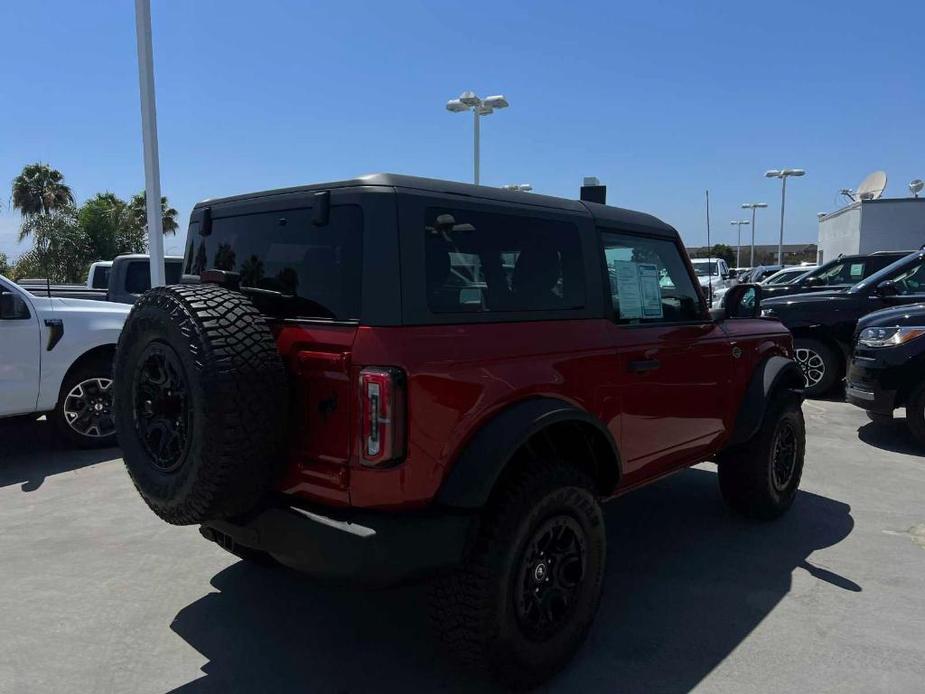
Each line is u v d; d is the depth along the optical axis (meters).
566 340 3.24
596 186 5.13
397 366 2.54
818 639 3.38
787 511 5.15
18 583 4.01
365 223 2.70
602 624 3.53
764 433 4.73
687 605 3.73
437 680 3.06
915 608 3.69
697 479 6.05
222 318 2.66
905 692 2.95
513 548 2.78
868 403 7.00
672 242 4.25
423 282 2.71
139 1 10.04
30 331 6.31
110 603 3.77
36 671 3.13
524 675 2.91
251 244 3.21
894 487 5.77
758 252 77.75
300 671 3.14
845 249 28.80
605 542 3.27
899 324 6.84
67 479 5.97
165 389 2.79
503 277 3.07
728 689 2.98
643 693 2.95
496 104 18.27
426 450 2.62
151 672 3.13
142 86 10.21
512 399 2.90
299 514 2.69
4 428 7.89
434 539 2.63
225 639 3.41
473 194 3.04
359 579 2.56
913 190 27.19
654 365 3.74
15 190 42.00
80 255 37.72
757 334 4.80
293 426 2.78
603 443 3.35
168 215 48.22
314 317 2.82
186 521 2.80
